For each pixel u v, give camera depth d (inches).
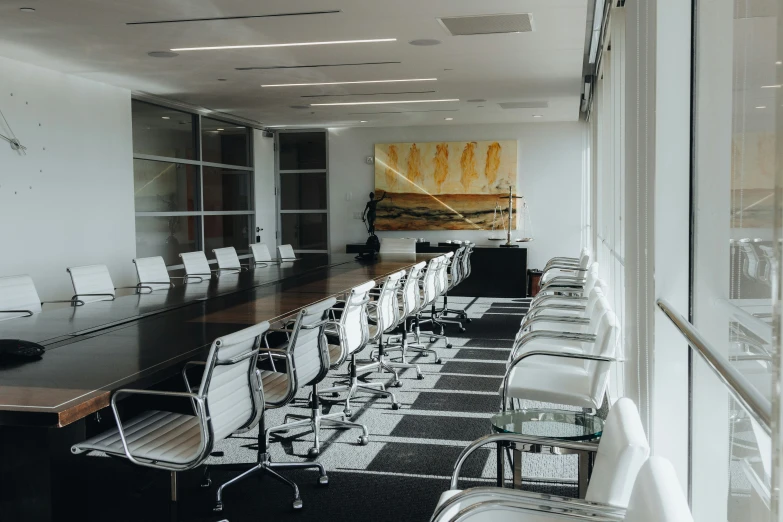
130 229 378.0
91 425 146.5
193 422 132.6
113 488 158.9
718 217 101.3
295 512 144.9
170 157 431.2
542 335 169.6
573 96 396.5
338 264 348.2
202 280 276.2
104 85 355.6
